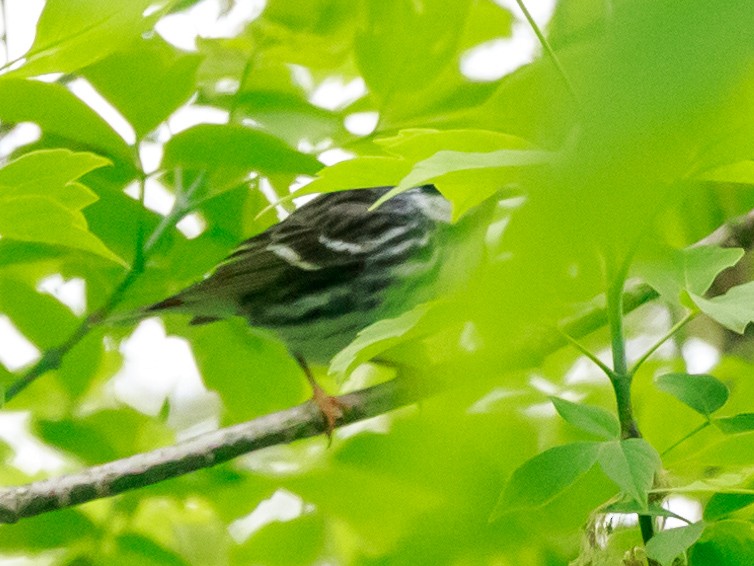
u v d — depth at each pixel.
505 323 1.33
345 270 10.84
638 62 0.83
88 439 9.44
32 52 4.16
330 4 8.96
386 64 8.21
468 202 4.20
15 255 9.31
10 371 9.72
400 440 6.54
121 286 8.64
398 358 7.91
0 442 9.75
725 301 4.54
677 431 7.24
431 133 4.49
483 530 7.22
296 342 10.68
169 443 10.02
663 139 0.83
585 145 0.90
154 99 7.67
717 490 4.78
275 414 8.46
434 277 10.62
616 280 4.85
